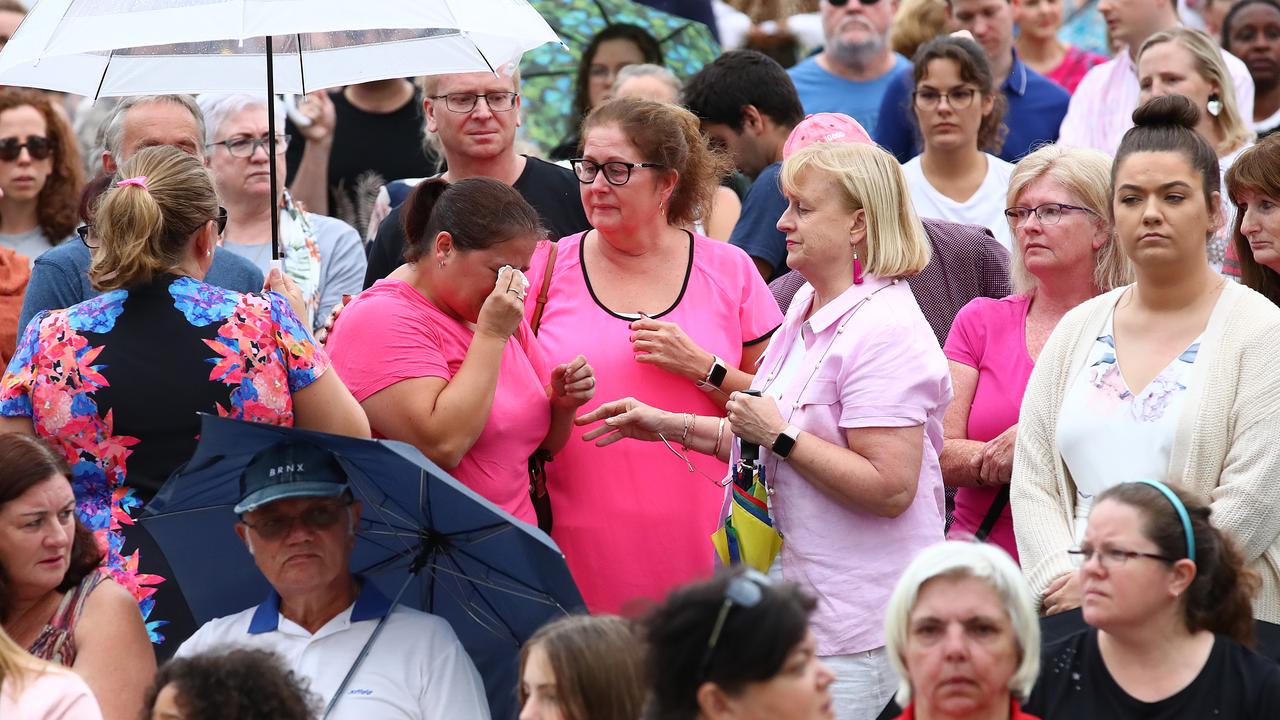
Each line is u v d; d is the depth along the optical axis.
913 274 17.62
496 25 18.00
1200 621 14.20
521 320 17.77
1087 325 17.56
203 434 15.46
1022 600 13.12
